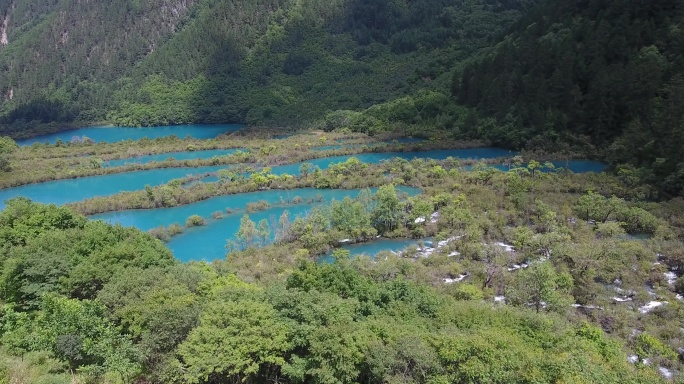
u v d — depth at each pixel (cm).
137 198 9119
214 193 9675
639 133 10500
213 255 7038
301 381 2973
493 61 16175
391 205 7381
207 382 2980
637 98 11544
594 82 12612
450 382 2711
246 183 10056
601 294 5200
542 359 2809
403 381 2733
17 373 2950
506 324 3528
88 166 12050
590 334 3769
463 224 7219
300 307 3341
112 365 3069
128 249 4619
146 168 12044
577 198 8238
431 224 7431
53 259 4300
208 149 14412
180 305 3353
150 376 3125
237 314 3147
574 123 12775
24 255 4366
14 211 5456
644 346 4216
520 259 6103
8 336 3500
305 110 19962
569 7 16138
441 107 16262
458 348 2802
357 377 2961
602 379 2800
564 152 11975
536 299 4731
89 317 3422
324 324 3222
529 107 13488
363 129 16062
